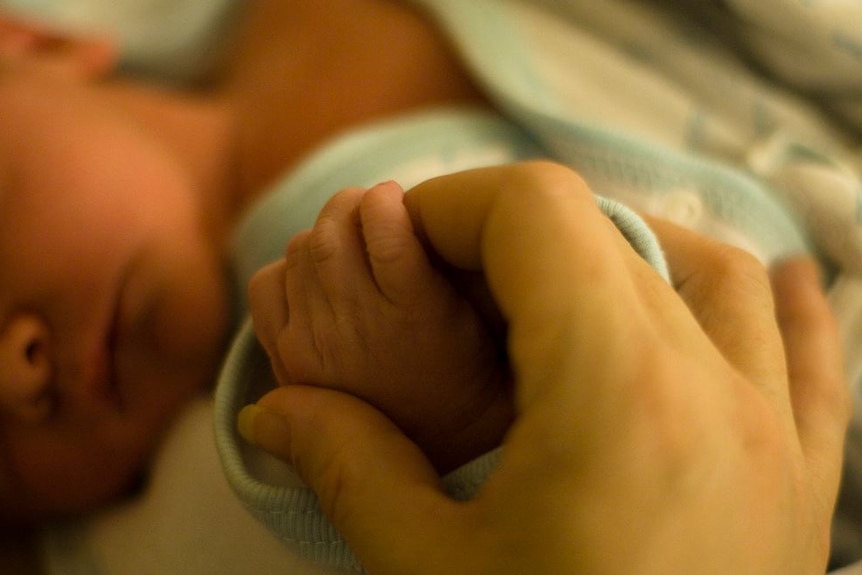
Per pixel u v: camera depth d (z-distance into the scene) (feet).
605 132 1.97
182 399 2.00
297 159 2.44
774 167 2.13
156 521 1.77
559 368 0.76
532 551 0.73
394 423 1.13
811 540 0.86
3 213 1.84
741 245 1.90
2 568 2.03
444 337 1.12
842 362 1.70
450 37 2.35
